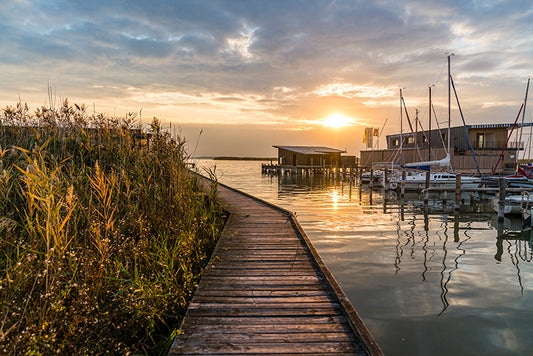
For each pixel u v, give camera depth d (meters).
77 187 4.24
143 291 3.08
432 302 5.12
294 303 3.45
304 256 5.02
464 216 13.74
